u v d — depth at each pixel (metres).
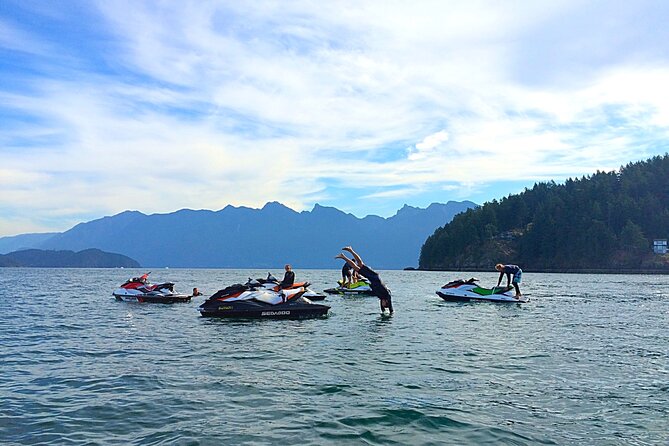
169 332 15.41
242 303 19.12
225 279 72.19
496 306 24.88
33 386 8.71
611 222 132.12
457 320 18.58
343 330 15.80
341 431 6.43
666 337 14.43
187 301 27.42
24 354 11.67
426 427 6.58
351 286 33.44
